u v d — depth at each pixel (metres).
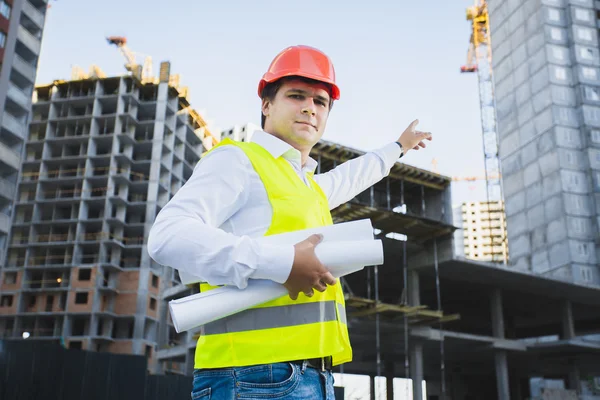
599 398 48.12
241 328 1.62
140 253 76.56
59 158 78.88
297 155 1.94
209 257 1.51
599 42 77.88
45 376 10.90
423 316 36.19
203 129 97.88
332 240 1.61
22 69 51.22
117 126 81.19
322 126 2.00
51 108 83.38
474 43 123.88
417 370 39.12
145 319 72.50
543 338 65.25
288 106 1.94
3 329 71.69
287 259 1.51
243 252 1.51
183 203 1.63
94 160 80.06
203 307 1.55
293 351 1.59
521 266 73.19
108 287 70.75
